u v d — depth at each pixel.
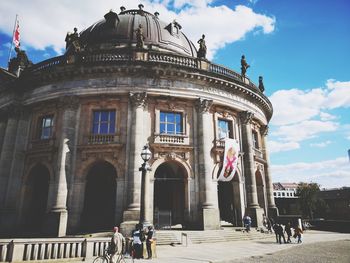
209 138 27.06
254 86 33.50
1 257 12.24
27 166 26.81
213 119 28.44
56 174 23.89
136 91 25.64
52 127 27.09
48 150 25.55
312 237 27.22
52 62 28.19
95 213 26.25
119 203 23.22
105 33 33.28
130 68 25.59
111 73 25.98
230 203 29.73
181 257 14.97
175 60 27.58
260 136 35.75
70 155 24.58
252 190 28.48
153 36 33.16
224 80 28.45
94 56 26.61
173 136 26.02
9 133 27.55
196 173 25.69
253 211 27.56
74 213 23.36
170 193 28.11
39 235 22.50
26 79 27.72
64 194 23.27
